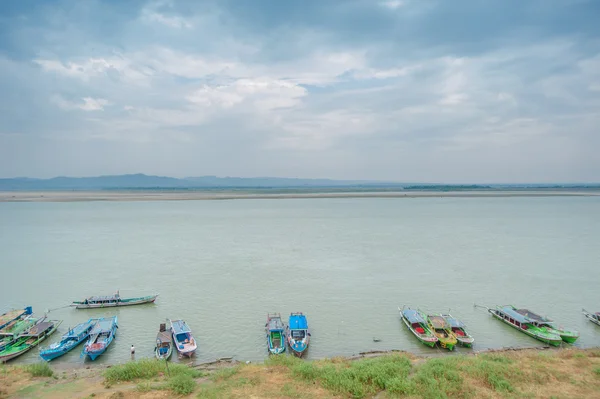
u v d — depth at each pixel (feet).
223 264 247.09
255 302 178.50
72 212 582.35
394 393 85.61
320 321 157.07
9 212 580.71
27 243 320.29
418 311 164.66
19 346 133.28
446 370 95.20
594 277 215.92
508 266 239.50
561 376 94.02
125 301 175.42
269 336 137.69
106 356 129.49
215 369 116.06
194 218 504.84
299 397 84.48
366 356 126.31
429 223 444.14
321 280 211.00
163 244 315.17
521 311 157.79
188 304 176.76
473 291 192.75
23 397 87.61
